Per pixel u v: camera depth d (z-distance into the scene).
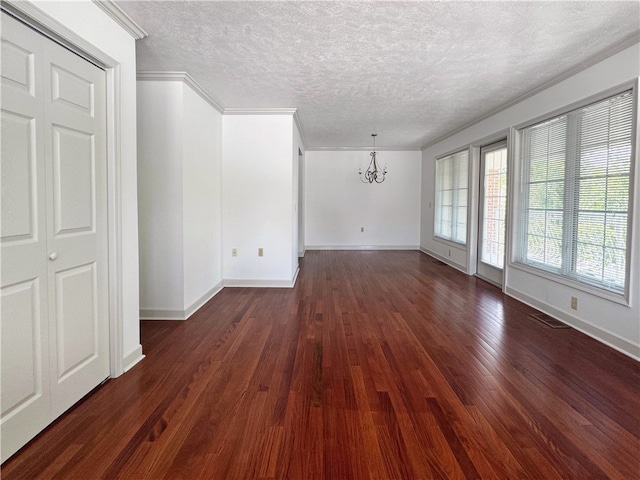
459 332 3.34
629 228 2.81
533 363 2.69
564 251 3.64
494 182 5.28
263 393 2.25
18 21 1.65
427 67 3.34
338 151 8.60
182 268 3.65
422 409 2.08
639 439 1.82
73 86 2.02
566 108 3.50
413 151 8.59
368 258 7.61
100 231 2.29
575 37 2.74
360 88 3.96
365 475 1.57
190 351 2.90
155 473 1.58
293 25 2.55
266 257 5.06
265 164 4.95
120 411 2.04
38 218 1.79
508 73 3.51
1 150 1.58
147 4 2.27
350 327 3.47
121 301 2.46
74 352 2.07
